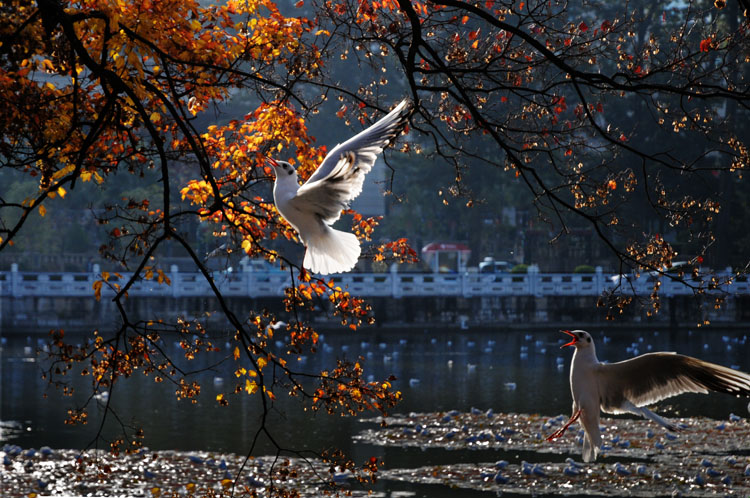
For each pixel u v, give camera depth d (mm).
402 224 73000
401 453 21016
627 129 51969
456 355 48094
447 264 79688
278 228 10836
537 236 75500
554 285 61531
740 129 51469
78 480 17797
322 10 11055
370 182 73812
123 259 9461
